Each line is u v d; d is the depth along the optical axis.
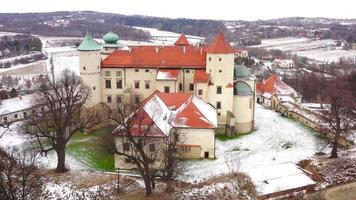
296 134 102.88
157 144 79.06
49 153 88.00
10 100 127.44
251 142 97.06
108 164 82.81
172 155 73.25
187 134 84.94
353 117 115.19
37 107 112.00
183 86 108.00
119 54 111.94
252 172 77.75
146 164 67.69
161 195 68.81
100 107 107.38
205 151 85.56
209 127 84.06
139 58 110.00
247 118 103.75
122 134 74.12
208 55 101.25
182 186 72.06
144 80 109.12
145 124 80.94
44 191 70.00
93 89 107.50
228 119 101.25
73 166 81.19
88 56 105.44
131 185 72.38
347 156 87.62
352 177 80.94
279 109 127.69
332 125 94.56
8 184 66.62
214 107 101.56
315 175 80.06
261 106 138.38
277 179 75.31
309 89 170.38
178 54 109.62
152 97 93.00
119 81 109.88
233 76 103.38
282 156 88.00
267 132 104.62
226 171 78.75
